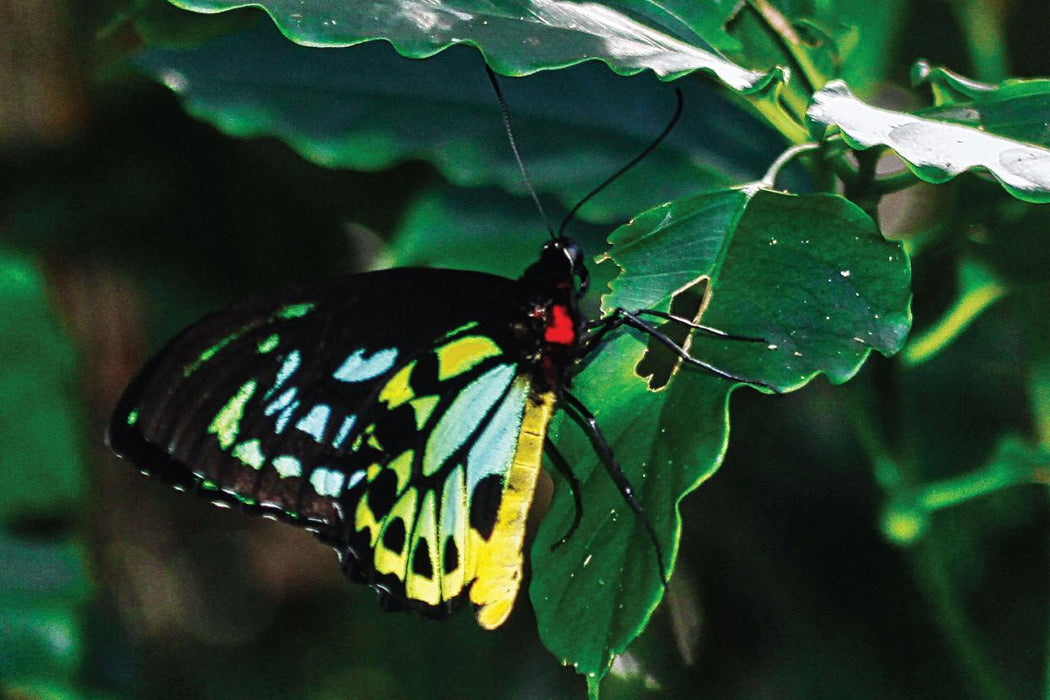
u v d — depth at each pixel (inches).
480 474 41.0
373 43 41.9
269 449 40.6
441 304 40.8
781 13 40.6
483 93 41.9
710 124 41.9
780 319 39.1
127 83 43.9
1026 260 41.0
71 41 43.8
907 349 41.3
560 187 41.7
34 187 44.3
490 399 40.9
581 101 41.9
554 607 39.2
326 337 40.6
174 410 40.2
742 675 44.5
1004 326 44.3
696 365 39.2
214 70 41.8
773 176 39.8
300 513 40.8
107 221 44.3
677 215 39.6
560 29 39.5
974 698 42.3
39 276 44.3
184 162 44.3
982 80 42.6
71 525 44.8
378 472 40.9
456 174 41.7
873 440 41.4
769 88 39.3
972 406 44.6
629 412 39.3
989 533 44.8
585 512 39.3
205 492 40.4
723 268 39.4
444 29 39.4
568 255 40.8
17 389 44.4
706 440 38.9
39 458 44.6
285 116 41.7
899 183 40.1
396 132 41.7
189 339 40.2
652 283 39.4
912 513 41.5
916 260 41.3
